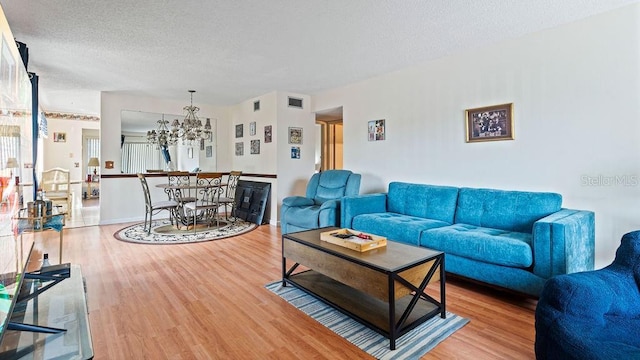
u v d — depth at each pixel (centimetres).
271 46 321
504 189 313
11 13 247
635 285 135
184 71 405
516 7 244
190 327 201
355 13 252
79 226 510
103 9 243
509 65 308
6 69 135
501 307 229
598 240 260
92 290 258
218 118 652
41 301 187
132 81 452
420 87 385
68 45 314
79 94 535
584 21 264
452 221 323
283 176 531
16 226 157
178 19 261
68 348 143
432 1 234
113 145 536
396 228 300
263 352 175
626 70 245
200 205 491
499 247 232
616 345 109
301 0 231
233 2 234
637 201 242
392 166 421
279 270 308
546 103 286
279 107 524
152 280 280
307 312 221
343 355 173
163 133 586
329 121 671
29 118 212
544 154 288
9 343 145
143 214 567
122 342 184
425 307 216
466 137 342
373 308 213
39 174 562
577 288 124
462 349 177
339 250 218
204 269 311
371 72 416
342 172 438
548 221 219
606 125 255
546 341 121
